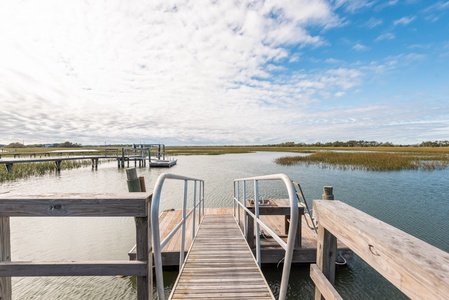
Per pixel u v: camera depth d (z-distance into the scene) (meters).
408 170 18.22
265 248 4.07
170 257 3.86
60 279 3.97
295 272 4.07
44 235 6.03
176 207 9.09
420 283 0.66
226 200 10.20
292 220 1.39
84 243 5.54
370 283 3.79
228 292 2.19
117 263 1.40
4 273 1.34
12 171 17.12
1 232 1.35
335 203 1.38
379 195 10.16
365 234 0.92
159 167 23.38
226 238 3.81
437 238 5.75
